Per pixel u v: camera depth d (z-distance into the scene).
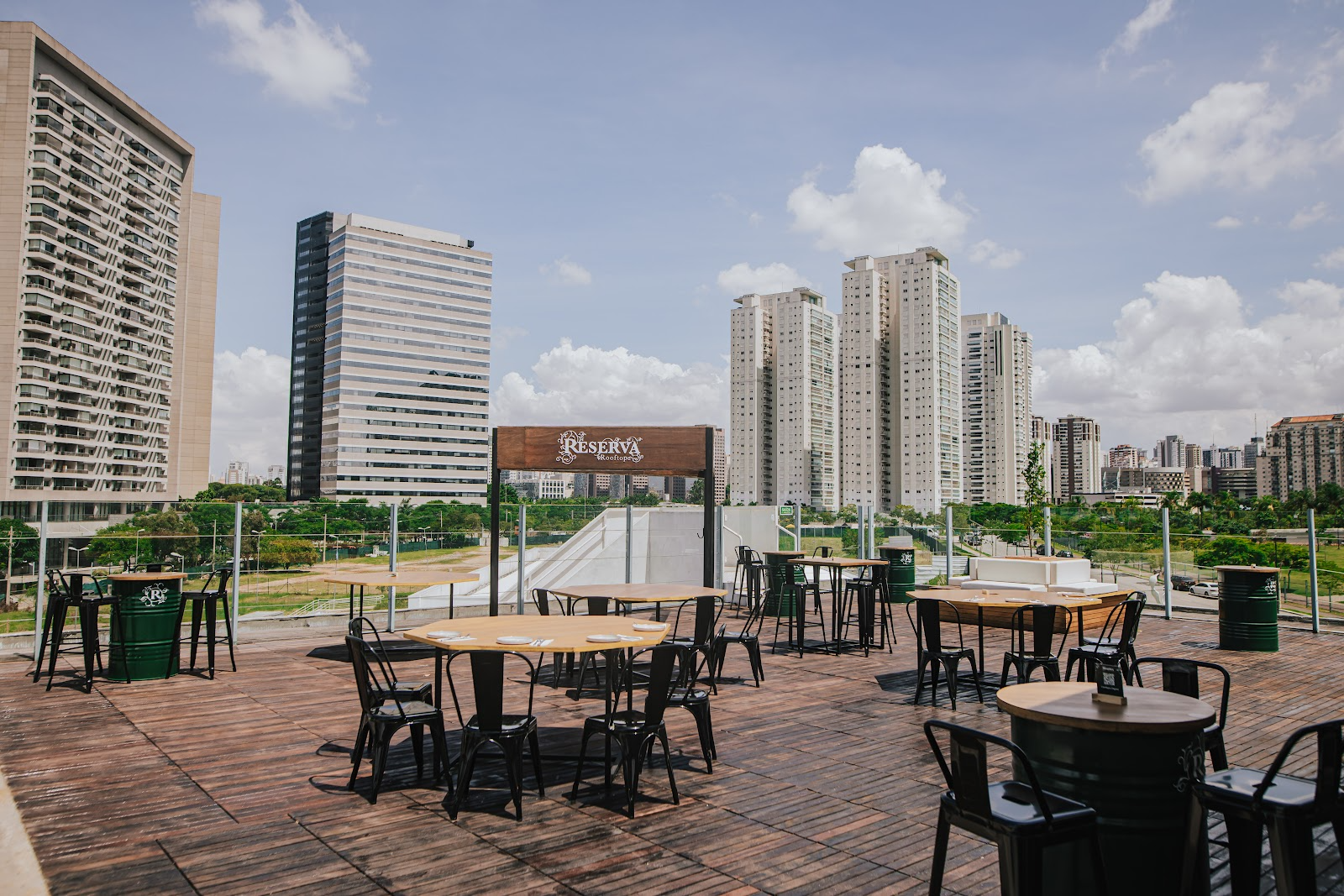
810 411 129.75
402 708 4.77
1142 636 11.47
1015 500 127.38
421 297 148.12
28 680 7.80
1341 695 7.68
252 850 3.87
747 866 3.71
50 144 80.12
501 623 5.76
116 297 90.62
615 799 4.62
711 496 10.40
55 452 81.69
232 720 6.37
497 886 3.48
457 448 151.62
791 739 5.98
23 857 3.78
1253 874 2.80
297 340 156.00
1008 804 2.80
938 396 114.88
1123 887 2.91
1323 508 81.62
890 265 116.75
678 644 4.57
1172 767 2.91
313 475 149.62
